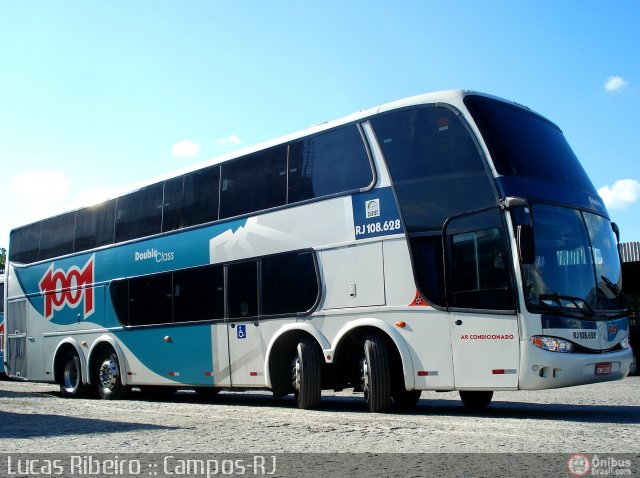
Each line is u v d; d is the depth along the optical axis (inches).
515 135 394.0
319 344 434.3
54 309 686.5
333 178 436.8
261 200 482.9
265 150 488.1
